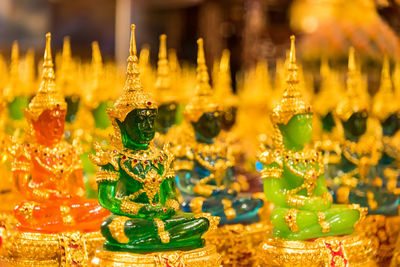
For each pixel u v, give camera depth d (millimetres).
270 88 958
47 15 1362
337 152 738
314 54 1068
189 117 684
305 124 602
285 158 601
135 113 551
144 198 554
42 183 594
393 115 778
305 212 586
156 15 1462
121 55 1427
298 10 1239
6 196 706
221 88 852
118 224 542
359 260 601
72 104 748
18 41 1333
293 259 575
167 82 746
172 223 551
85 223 596
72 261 577
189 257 547
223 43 1374
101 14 1418
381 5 912
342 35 999
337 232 599
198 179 674
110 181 549
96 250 554
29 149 598
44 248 580
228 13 1365
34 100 597
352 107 732
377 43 925
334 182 737
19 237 587
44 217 588
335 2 1036
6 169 709
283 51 1293
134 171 553
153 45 1467
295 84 606
